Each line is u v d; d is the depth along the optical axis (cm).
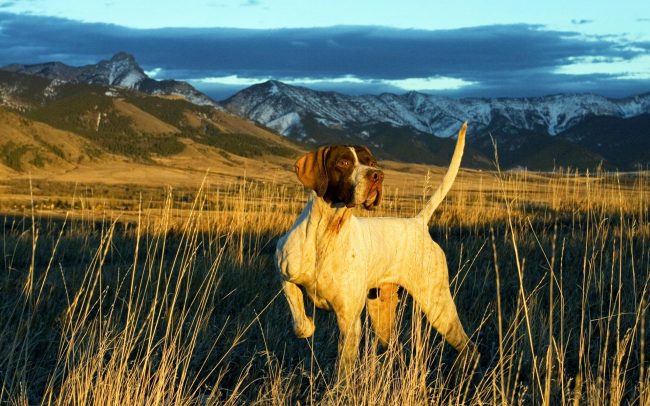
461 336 505
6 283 591
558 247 765
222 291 604
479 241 840
